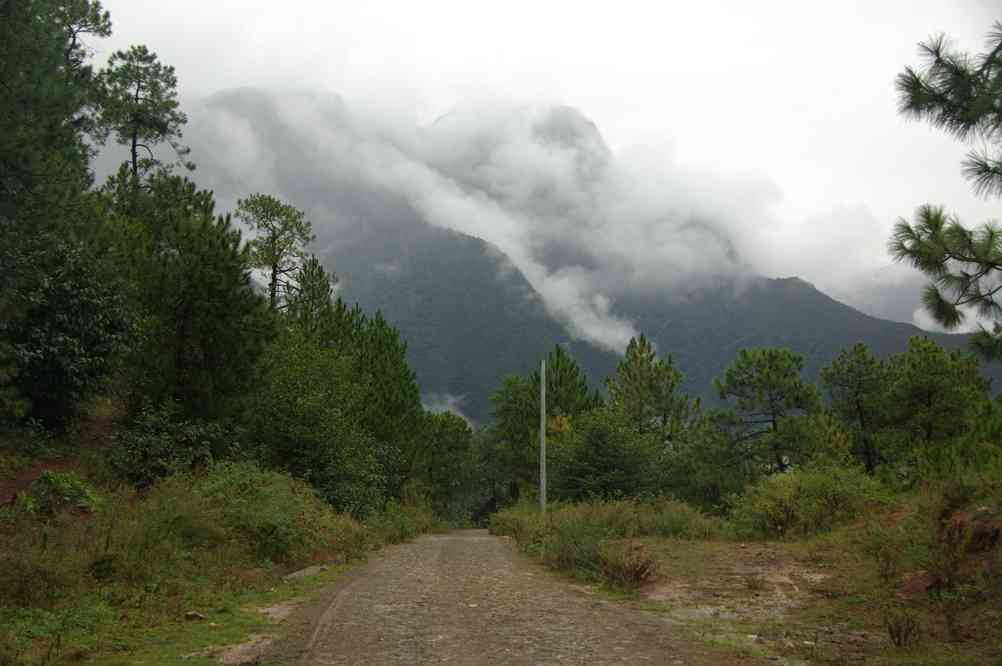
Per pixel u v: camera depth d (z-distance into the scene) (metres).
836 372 38.41
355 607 9.50
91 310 15.91
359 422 33.91
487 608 9.59
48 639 6.96
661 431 42.78
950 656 6.54
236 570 11.61
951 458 14.55
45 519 11.23
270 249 35.19
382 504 30.78
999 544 9.08
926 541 10.75
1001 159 7.73
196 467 15.81
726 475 36.81
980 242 8.20
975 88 7.77
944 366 27.98
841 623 8.45
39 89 11.65
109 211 23.78
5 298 12.48
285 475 19.62
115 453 15.30
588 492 31.19
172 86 35.50
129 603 8.67
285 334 25.38
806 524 17.44
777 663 6.59
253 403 19.17
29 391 15.48
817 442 33.72
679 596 10.80
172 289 16.88
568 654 6.90
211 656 6.68
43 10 12.53
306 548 15.30
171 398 16.45
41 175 12.12
